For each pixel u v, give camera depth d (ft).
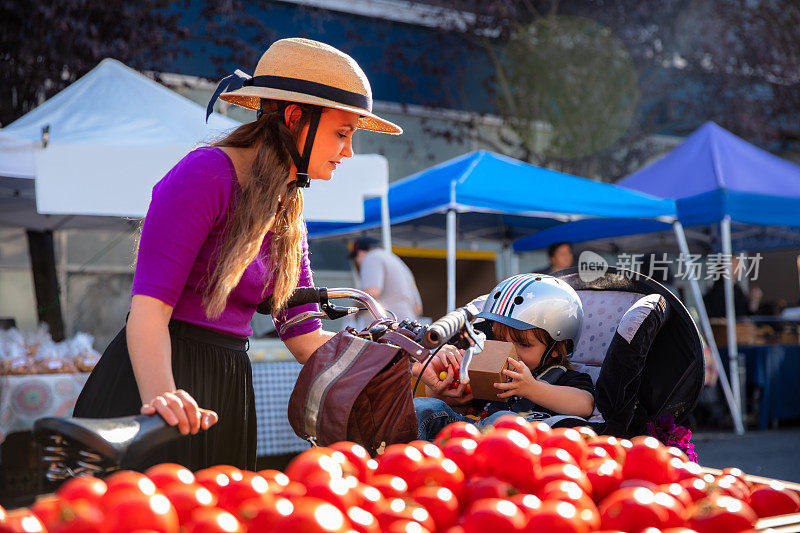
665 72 42.55
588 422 6.75
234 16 30.48
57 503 3.10
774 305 28.12
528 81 39.17
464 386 7.29
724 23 42.27
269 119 5.61
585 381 7.52
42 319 24.20
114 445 3.69
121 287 31.32
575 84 39.47
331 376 5.30
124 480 3.27
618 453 4.38
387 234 21.45
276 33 35.04
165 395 4.21
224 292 5.34
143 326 5.02
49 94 25.96
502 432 4.12
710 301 26.35
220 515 3.14
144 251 5.19
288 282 5.94
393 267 20.84
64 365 15.10
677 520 3.56
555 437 4.37
